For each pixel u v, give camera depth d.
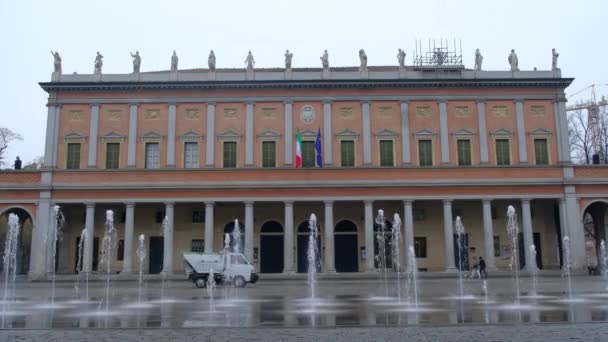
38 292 32.28
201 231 50.88
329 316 18.11
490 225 47.84
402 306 21.55
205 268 35.69
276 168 48.47
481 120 49.78
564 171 48.53
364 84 49.94
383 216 50.12
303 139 49.84
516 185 48.19
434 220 51.03
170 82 49.72
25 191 48.12
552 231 50.75
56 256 49.91
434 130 49.81
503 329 14.48
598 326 14.91
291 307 21.44
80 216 50.97
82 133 49.50
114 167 49.31
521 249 50.34
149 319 17.70
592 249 71.31
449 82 49.81
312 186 48.03
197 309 20.95
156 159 49.50
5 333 14.43
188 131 49.72
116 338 13.43
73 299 26.58
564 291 29.38
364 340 12.85
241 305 22.53
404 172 48.59
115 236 50.34
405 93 50.28
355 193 48.16
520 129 49.69
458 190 48.28
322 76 50.69
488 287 33.66
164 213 50.97
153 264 50.41
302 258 50.75
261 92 50.34
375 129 49.88
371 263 47.12
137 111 49.91
